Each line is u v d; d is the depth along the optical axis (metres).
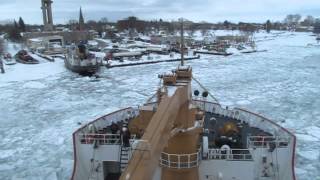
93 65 53.69
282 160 10.52
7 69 59.72
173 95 7.50
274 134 12.02
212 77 48.16
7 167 20.02
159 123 6.26
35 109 33.22
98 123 13.22
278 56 73.38
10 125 28.34
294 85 41.94
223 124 13.56
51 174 18.91
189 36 122.00
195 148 8.99
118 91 40.84
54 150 22.38
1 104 35.50
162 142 5.91
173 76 8.43
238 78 47.03
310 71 52.09
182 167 8.70
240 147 11.25
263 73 50.88
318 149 21.50
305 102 33.62
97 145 10.80
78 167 11.02
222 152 9.95
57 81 48.31
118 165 11.45
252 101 34.25
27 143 23.89
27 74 54.50
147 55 77.00
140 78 49.66
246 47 92.06
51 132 26.11
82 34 112.06
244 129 13.27
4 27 159.00
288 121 27.56
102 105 34.31
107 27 169.75
